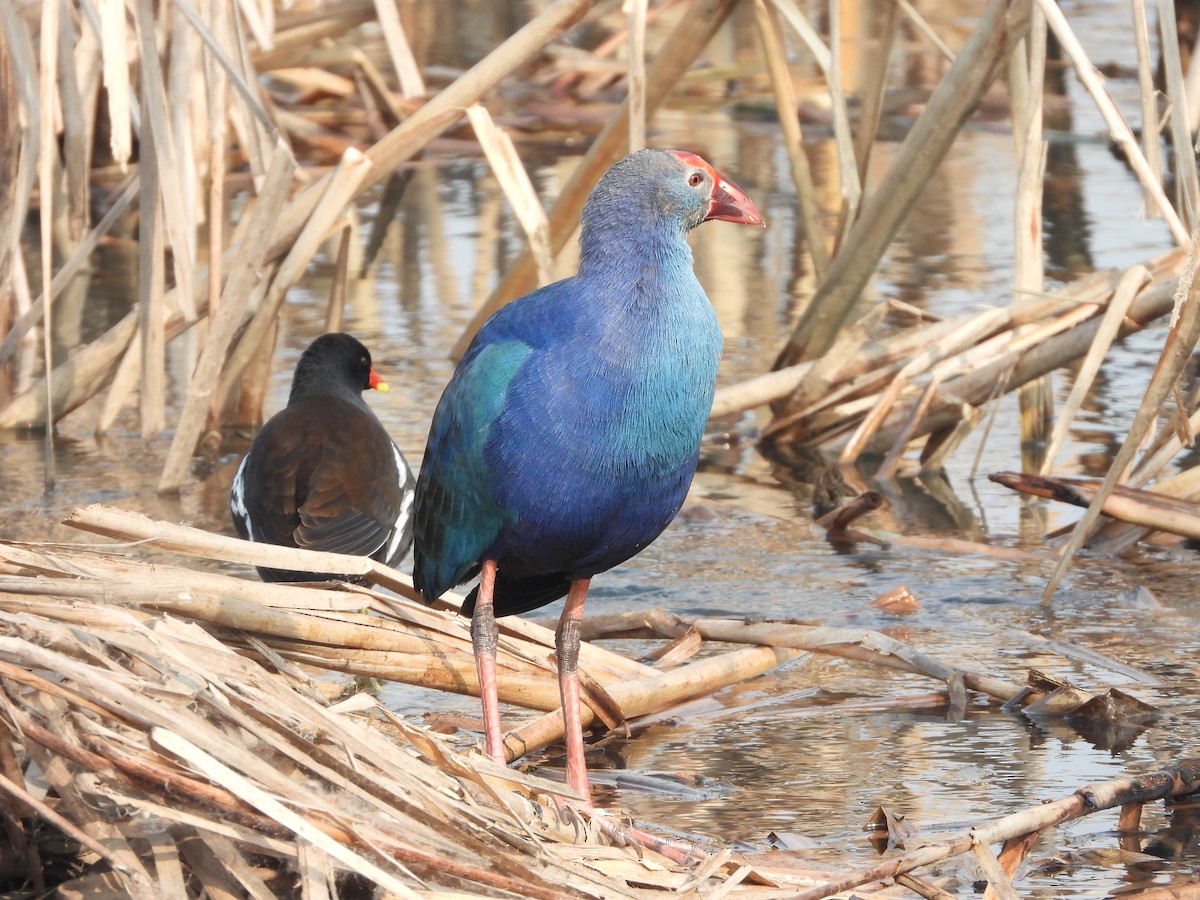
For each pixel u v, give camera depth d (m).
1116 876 6.62
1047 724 8.34
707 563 11.08
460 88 12.62
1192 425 10.85
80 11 14.48
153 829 5.73
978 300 16.33
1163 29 9.73
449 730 8.27
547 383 6.79
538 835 6.48
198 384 12.03
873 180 21.98
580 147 24.22
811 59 27.56
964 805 7.35
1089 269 17.30
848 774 7.75
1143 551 11.21
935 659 8.79
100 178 21.36
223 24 12.22
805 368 13.72
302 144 22.89
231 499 10.55
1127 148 9.54
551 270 12.40
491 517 7.07
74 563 7.26
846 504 11.59
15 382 14.58
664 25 29.28
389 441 10.55
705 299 6.98
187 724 5.69
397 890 5.35
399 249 19.53
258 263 11.92
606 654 8.84
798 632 8.98
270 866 6.00
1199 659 9.16
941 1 31.73
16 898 5.88
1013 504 12.35
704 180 6.90
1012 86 13.13
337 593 8.02
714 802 7.47
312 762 5.90
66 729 5.79
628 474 6.85
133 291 17.73
